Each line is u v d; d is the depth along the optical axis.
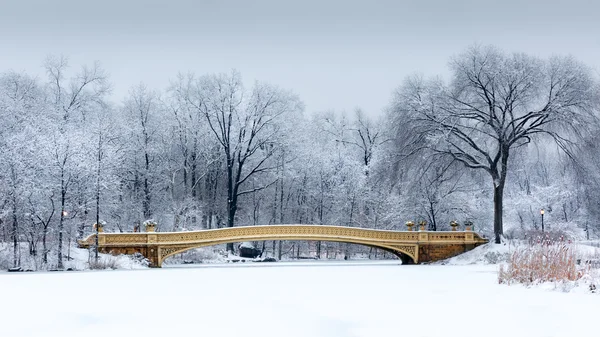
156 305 20.61
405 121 53.75
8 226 41.91
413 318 17.72
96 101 60.94
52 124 49.34
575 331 15.54
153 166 62.47
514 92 50.97
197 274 35.69
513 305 19.98
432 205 62.59
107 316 18.20
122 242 45.09
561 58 51.09
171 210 61.72
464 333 15.48
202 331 15.88
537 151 52.00
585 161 49.97
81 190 43.81
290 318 17.84
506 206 64.56
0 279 31.20
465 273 36.34
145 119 63.22
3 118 49.09
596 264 30.75
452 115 52.38
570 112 49.25
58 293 24.20
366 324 16.81
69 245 42.41
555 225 57.06
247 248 62.72
